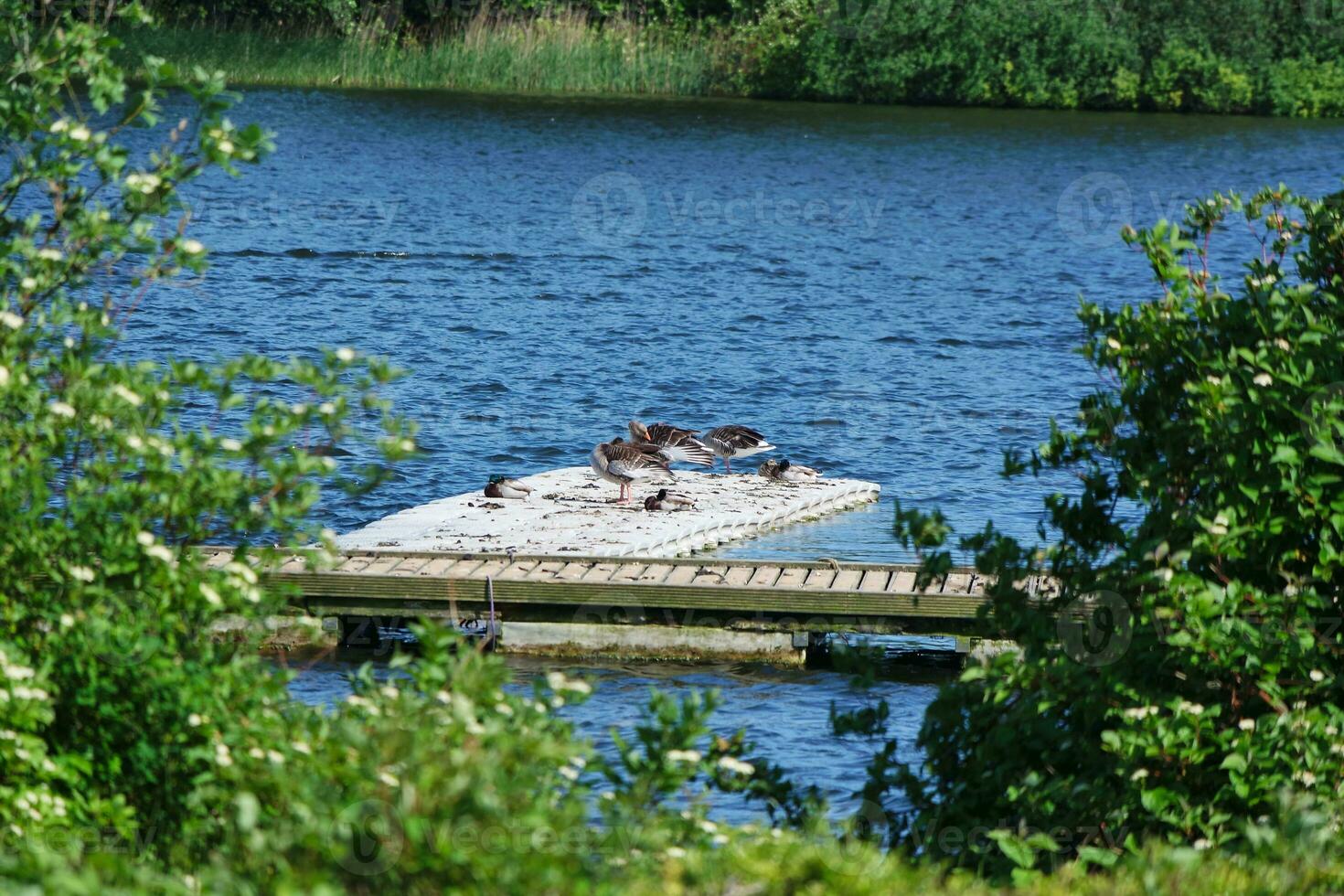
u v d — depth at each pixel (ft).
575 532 177.06
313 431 224.74
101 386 79.87
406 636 155.12
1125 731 83.25
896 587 156.04
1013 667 86.79
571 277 382.63
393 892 63.26
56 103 88.63
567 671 149.79
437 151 602.44
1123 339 93.35
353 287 354.54
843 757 123.24
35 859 64.34
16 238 85.87
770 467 209.26
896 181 574.15
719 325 329.93
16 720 71.97
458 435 234.38
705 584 154.30
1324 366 86.74
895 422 250.57
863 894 70.18
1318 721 81.61
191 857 73.67
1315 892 72.49
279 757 72.54
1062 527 93.71
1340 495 83.20
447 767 64.34
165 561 76.89
